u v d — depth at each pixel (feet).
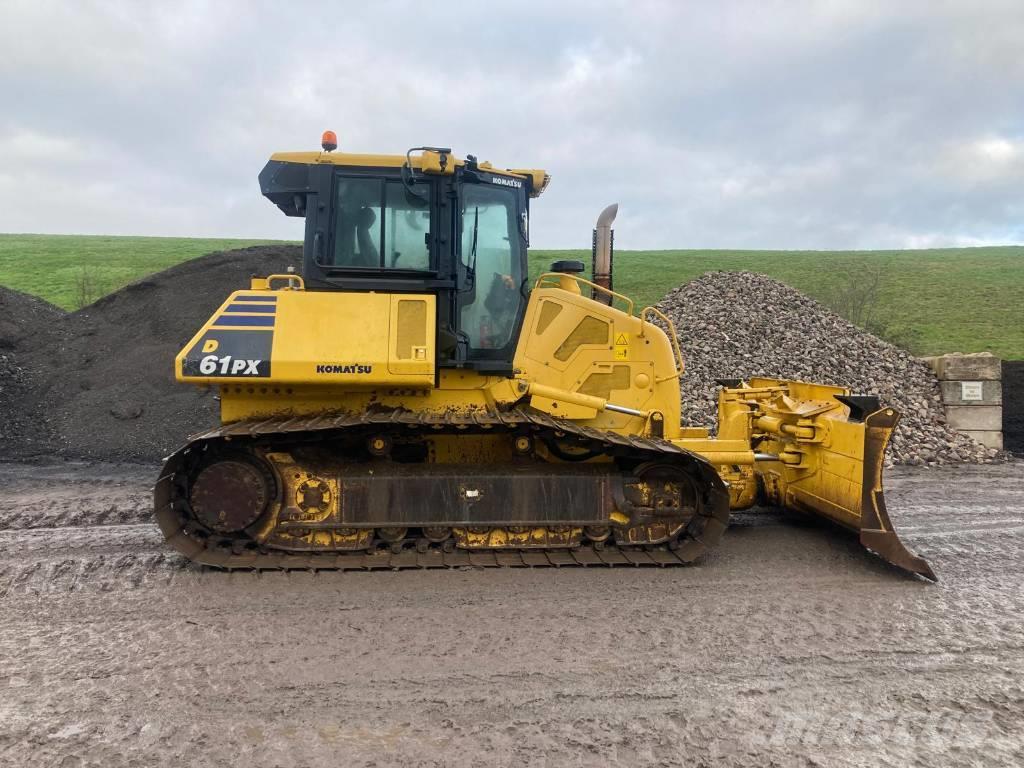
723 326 47.34
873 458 17.19
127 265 106.42
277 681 11.19
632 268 119.03
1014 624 14.07
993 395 37.83
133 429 34.96
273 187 17.49
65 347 43.68
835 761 9.31
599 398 18.98
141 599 14.67
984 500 26.21
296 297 16.72
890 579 16.75
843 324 49.55
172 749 9.27
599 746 9.53
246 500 16.43
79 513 22.13
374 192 17.66
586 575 16.52
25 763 8.87
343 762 9.04
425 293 17.62
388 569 16.61
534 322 18.86
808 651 12.67
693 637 13.19
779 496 21.83
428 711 10.35
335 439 17.11
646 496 17.69
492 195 18.56
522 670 11.71
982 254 150.41
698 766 9.14
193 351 15.93
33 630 13.09
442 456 18.38
